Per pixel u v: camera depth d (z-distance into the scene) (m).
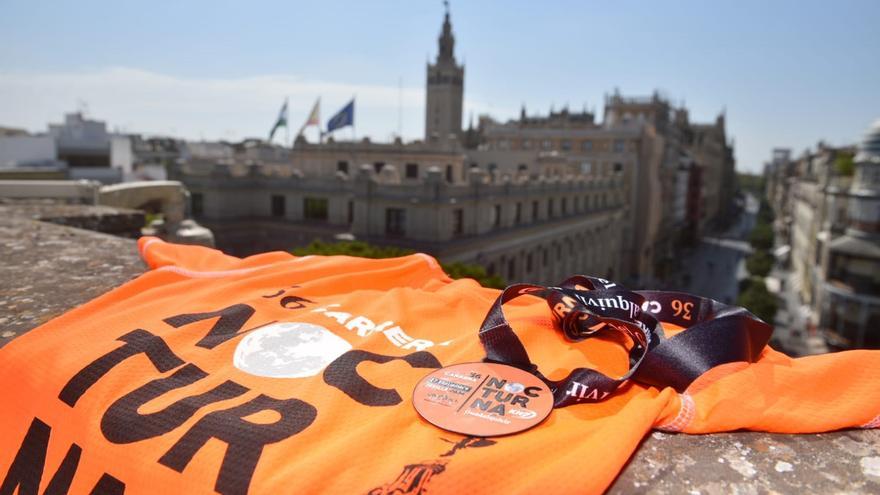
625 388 2.31
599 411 2.16
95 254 5.09
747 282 78.06
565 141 79.50
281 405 2.17
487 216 42.31
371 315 3.00
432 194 36.84
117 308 3.27
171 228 12.61
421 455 1.80
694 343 2.33
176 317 2.96
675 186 103.81
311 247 30.27
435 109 99.44
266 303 3.18
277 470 1.82
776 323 62.50
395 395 2.24
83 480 2.08
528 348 2.64
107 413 2.21
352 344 2.72
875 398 2.19
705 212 150.88
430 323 3.01
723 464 1.92
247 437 1.96
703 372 2.26
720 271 104.75
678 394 2.23
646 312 2.79
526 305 3.31
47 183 11.09
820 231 59.72
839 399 2.22
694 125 163.12
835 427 2.10
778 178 187.75
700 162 136.00
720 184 179.12
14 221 6.81
